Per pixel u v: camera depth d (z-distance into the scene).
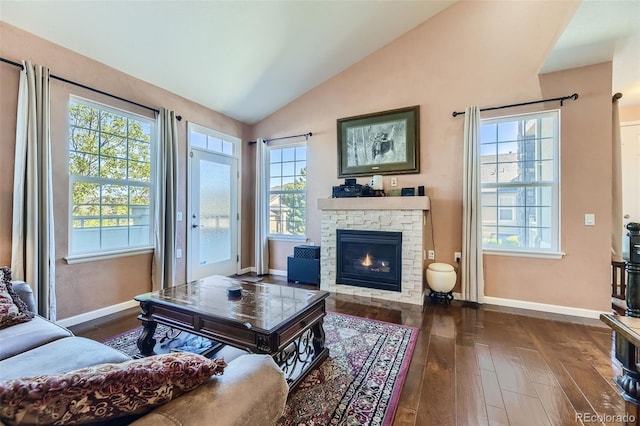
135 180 3.29
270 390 0.90
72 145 2.75
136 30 2.68
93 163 2.91
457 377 1.88
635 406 1.27
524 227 3.28
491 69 3.33
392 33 3.72
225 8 2.72
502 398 1.67
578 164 2.96
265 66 3.67
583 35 2.43
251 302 2.04
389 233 3.55
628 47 2.61
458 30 3.48
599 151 2.89
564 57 2.78
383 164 3.89
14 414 0.58
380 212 3.61
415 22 3.63
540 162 3.19
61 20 2.41
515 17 3.21
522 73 3.19
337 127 4.19
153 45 2.90
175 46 2.99
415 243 3.41
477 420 1.50
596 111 2.89
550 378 1.86
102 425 0.69
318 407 1.59
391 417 1.51
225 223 4.52
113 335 2.49
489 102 3.33
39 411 0.59
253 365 0.96
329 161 4.30
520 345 2.31
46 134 2.46
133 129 3.27
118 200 3.13
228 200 4.57
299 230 4.63
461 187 3.48
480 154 3.33
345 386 1.78
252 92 4.12
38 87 2.42
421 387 1.78
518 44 3.20
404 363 2.04
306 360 2.02
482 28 3.37
